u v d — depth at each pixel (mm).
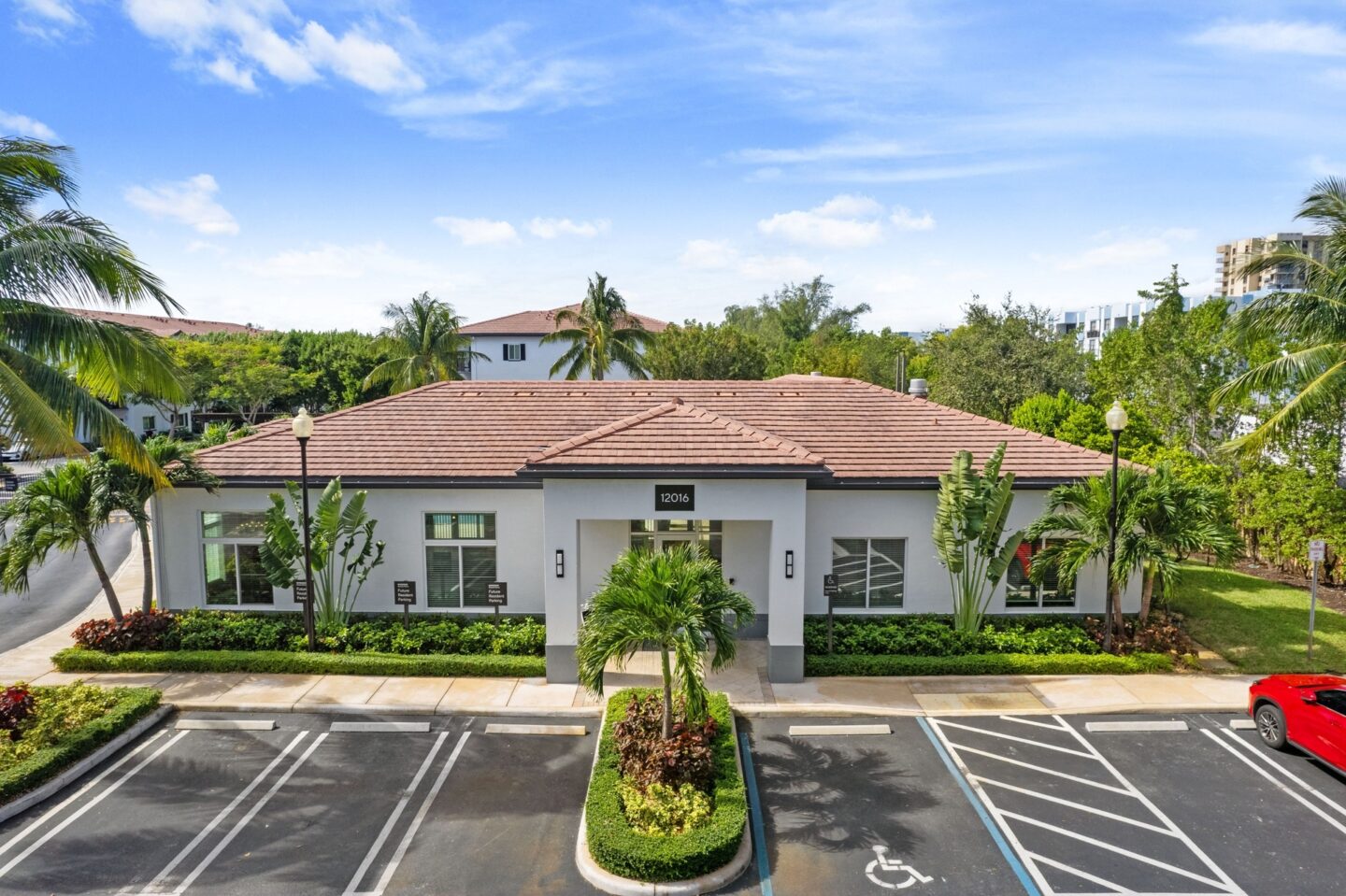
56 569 25094
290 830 10289
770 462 14531
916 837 10086
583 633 10922
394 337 45438
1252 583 21328
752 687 14766
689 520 17188
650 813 9797
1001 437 18500
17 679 15070
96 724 12297
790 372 58344
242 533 17375
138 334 15773
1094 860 9594
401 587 16391
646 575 10680
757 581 17219
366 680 15023
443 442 18422
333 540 16109
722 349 44406
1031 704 13984
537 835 10188
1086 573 16969
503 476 16828
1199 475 22172
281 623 16422
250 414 61469
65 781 11281
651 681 15109
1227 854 9711
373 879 9273
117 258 14062
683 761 10516
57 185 14695
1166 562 14570
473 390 21438
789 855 9734
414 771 11805
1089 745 12547
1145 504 15094
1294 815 10547
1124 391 32656
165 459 16516
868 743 12664
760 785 11383
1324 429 20688
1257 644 16578
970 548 16281
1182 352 28156
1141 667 15250
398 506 17047
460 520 17141
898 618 16797
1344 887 9078
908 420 19469
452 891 9078
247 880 9250
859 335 79188
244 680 14984
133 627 15953
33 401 13383
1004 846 9898
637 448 14961
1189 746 12508
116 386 16328
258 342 63688
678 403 16938
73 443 14195
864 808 10766
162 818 10539
